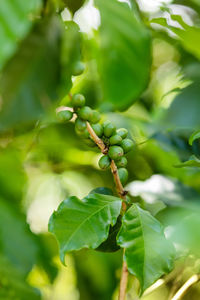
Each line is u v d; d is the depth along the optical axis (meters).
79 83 0.92
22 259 0.85
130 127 0.99
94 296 1.01
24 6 0.68
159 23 0.87
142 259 0.79
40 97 0.76
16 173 0.92
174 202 0.91
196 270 0.96
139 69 0.82
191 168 0.99
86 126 0.83
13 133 0.86
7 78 0.75
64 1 0.80
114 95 0.83
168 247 0.79
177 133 1.01
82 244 0.79
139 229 0.80
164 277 0.97
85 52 0.82
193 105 0.98
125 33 0.81
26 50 0.76
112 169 0.84
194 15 0.95
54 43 0.77
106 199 0.82
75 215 0.80
